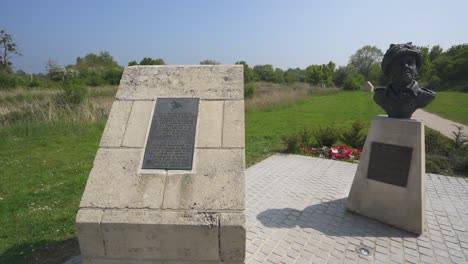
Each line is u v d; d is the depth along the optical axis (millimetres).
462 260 3168
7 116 9938
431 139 7348
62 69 29109
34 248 3324
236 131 2641
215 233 2246
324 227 3842
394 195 3795
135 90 2939
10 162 6598
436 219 4070
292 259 3168
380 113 16422
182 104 2824
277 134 10312
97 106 11422
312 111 17281
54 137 9125
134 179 2432
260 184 5430
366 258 3197
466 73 35594
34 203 4492
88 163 6605
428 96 3627
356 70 56125
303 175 5949
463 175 5941
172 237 2273
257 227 3832
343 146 7789
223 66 3086
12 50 31734
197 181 2396
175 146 2586
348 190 5145
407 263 3121
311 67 48031
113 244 2322
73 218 4039
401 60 3635
